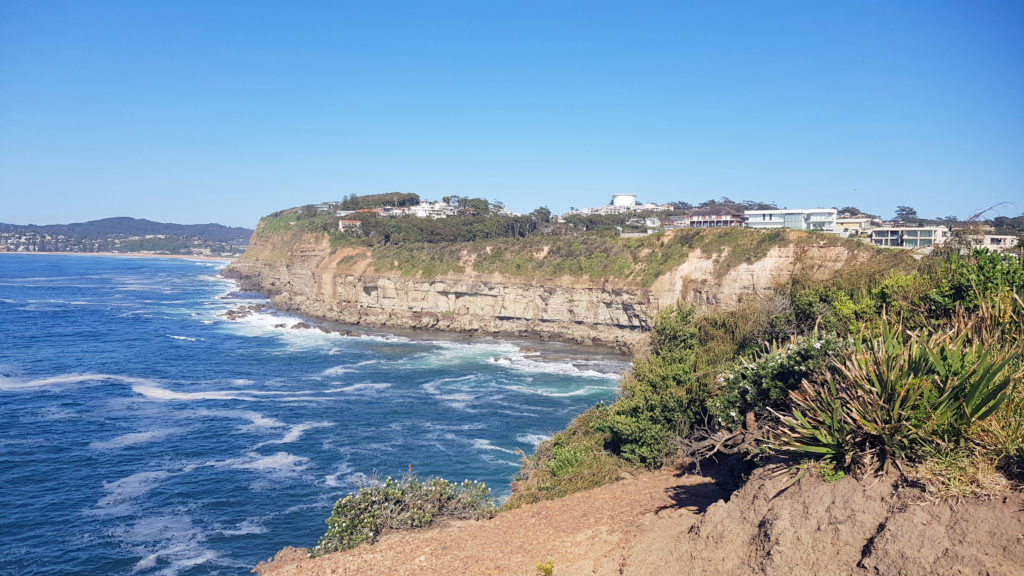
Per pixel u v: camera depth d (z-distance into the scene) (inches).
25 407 1560.0
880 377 341.1
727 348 962.7
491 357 2337.6
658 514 470.6
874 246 2201.0
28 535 912.9
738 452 510.3
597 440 828.6
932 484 289.9
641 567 374.9
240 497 1047.6
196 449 1279.5
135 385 1823.3
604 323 2687.0
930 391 319.6
